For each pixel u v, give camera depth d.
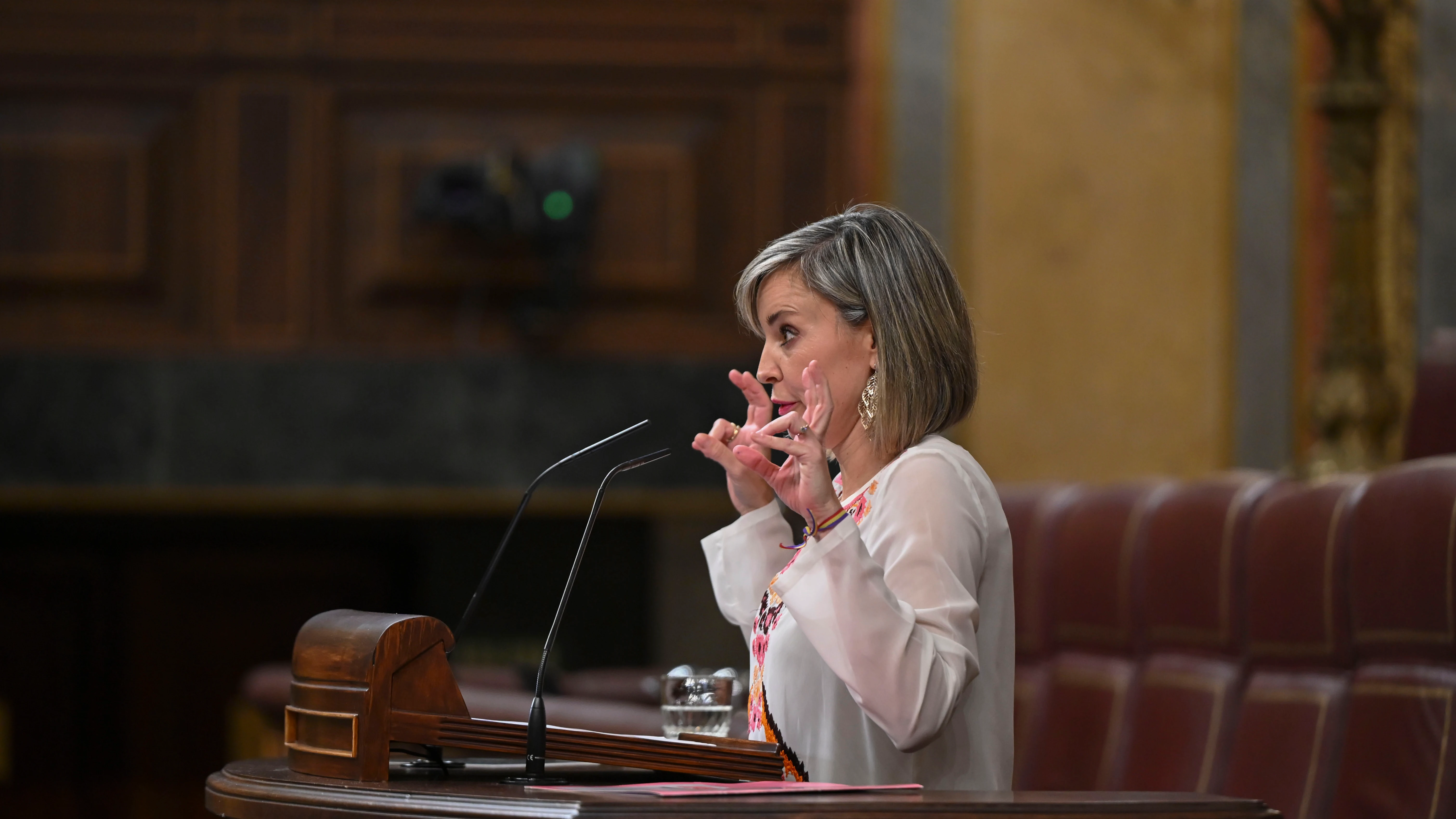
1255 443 22.28
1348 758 10.55
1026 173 22.44
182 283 22.47
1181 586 13.20
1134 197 22.48
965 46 22.48
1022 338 22.33
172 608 25.73
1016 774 14.99
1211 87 22.53
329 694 6.45
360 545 25.95
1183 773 12.58
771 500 8.01
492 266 22.67
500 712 11.62
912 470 6.87
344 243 22.66
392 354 22.09
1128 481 15.18
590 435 22.23
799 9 23.27
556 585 25.48
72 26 22.47
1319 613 11.33
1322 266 22.31
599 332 22.80
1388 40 22.03
